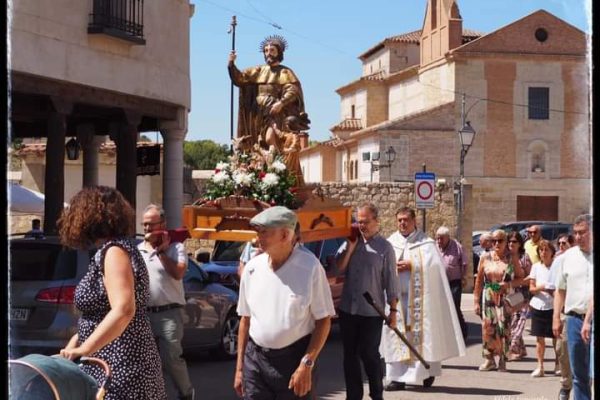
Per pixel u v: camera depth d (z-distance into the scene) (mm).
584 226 8336
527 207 53594
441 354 11492
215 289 13594
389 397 10992
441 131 52750
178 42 19656
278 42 11852
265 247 6234
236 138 11688
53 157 16281
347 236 10414
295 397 6320
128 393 5461
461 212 29688
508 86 53500
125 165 18469
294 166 11242
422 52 59969
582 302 8391
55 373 4469
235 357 13891
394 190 31000
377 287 9594
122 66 17578
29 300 10406
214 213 10172
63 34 15852
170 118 20000
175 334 9141
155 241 9219
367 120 65250
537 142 53688
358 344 9641
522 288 13828
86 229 5422
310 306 6289
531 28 53312
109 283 5293
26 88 15141
